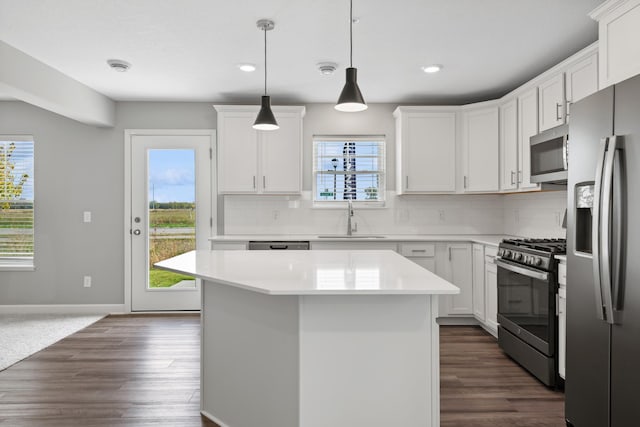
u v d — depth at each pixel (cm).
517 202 465
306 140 499
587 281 219
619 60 220
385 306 193
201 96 473
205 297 254
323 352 192
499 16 286
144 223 496
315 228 500
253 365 219
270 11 277
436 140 462
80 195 495
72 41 322
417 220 500
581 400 225
